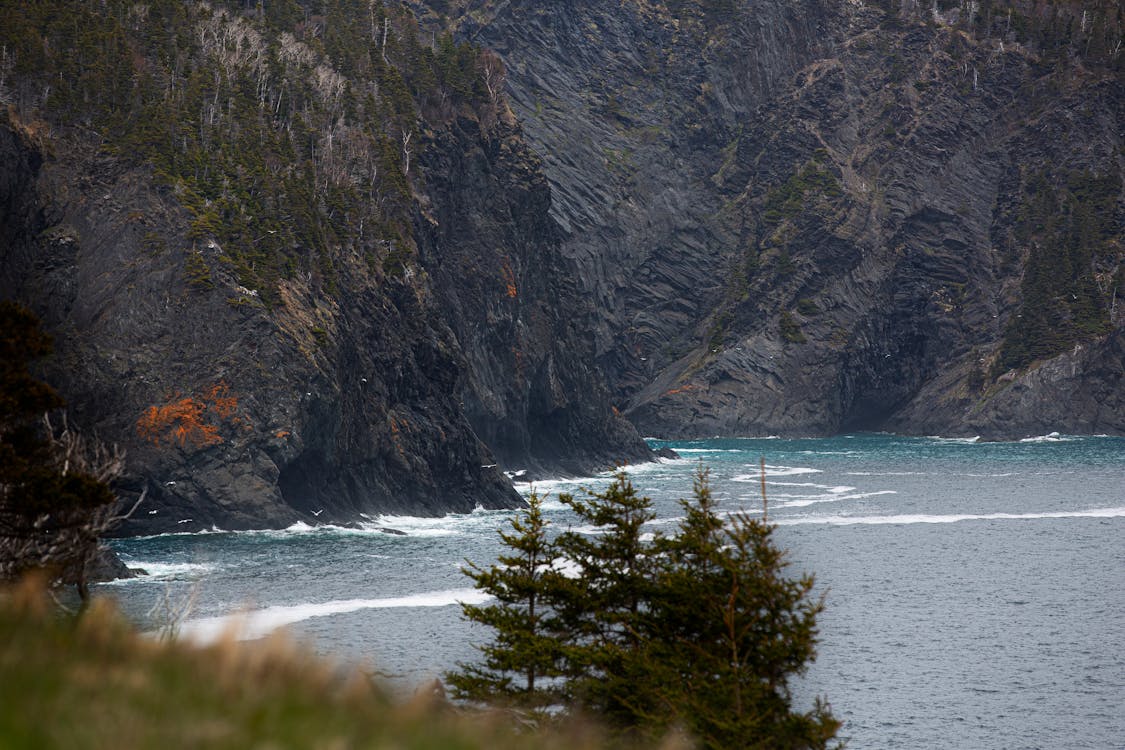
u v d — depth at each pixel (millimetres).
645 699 30688
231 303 117312
